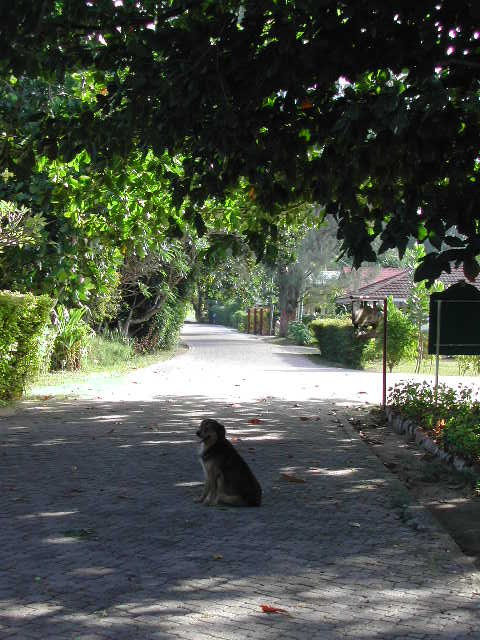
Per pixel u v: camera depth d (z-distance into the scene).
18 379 14.54
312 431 12.49
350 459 10.06
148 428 12.44
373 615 4.82
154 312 34.16
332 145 8.76
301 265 52.22
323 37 7.59
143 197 14.73
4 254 20.22
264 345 45.44
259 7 7.99
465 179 8.22
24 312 14.23
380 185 9.02
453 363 33.50
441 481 8.96
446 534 6.62
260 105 8.80
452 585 5.38
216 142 8.46
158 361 30.27
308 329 47.22
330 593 5.19
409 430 12.23
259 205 11.75
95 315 27.62
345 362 29.38
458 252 7.80
